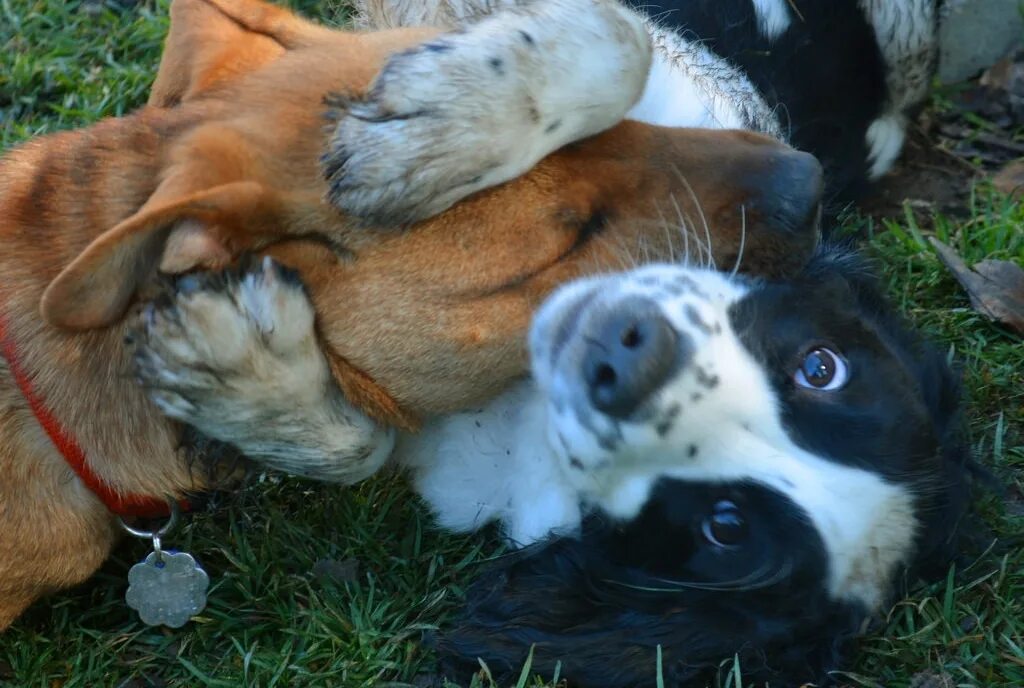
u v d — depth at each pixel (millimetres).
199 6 589
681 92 654
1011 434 702
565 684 581
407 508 663
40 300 548
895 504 569
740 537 560
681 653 571
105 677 605
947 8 868
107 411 570
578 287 560
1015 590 619
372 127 527
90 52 857
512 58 537
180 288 525
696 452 552
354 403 568
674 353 542
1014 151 875
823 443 559
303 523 657
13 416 579
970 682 584
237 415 545
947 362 641
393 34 579
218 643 619
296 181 533
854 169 834
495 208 548
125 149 564
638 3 758
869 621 581
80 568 600
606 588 588
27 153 600
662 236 571
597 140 572
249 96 552
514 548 628
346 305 548
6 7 866
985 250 779
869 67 824
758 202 576
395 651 606
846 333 586
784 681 571
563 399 561
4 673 609
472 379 572
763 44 779
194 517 654
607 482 573
